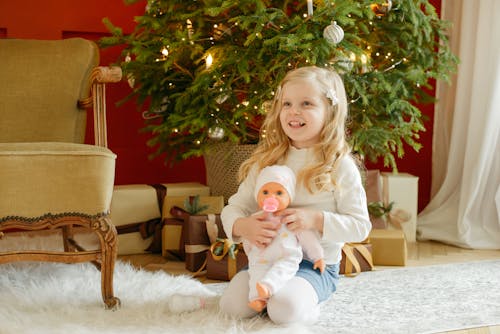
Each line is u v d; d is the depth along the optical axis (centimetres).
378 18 239
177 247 235
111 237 168
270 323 153
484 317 167
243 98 252
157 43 236
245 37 241
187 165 309
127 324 154
